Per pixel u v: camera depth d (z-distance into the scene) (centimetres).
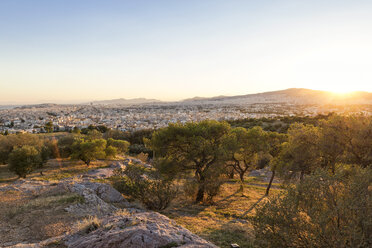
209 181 2019
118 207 1429
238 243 1050
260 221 764
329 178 745
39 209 1168
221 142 2180
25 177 3069
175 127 2088
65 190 1534
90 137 6053
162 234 725
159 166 2116
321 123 1870
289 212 714
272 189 2748
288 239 686
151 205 1608
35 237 857
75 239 818
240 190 2539
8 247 729
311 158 1873
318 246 636
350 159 1644
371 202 639
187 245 690
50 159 4766
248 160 2655
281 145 2417
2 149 4309
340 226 659
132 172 1762
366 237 602
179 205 1877
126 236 694
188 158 2053
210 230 1237
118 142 5381
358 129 1575
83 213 1138
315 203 723
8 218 1041
